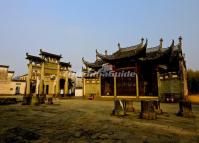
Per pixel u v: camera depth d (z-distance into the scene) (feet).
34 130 20.74
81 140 16.48
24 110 44.52
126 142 16.02
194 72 121.19
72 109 48.14
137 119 30.48
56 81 121.70
